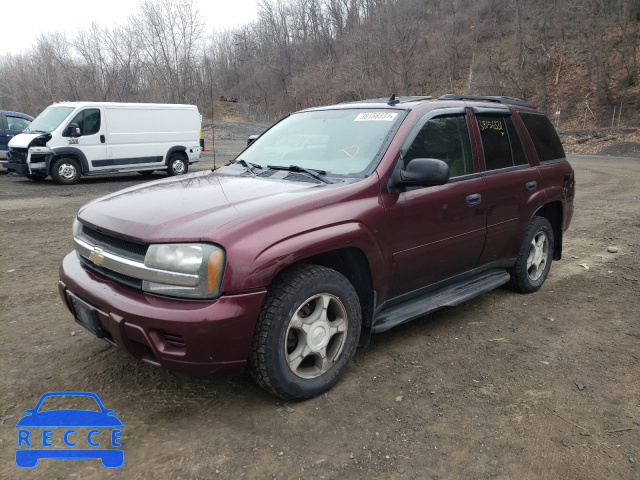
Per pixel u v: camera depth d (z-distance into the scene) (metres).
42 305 4.39
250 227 2.60
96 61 42.47
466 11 54.97
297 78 58.75
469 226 3.81
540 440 2.61
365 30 57.84
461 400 2.97
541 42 45.47
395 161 3.30
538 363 3.43
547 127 5.09
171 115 14.02
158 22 33.31
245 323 2.55
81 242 3.07
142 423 2.72
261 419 2.76
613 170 17.92
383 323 3.31
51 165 12.12
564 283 5.17
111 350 3.54
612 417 2.81
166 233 2.57
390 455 2.48
